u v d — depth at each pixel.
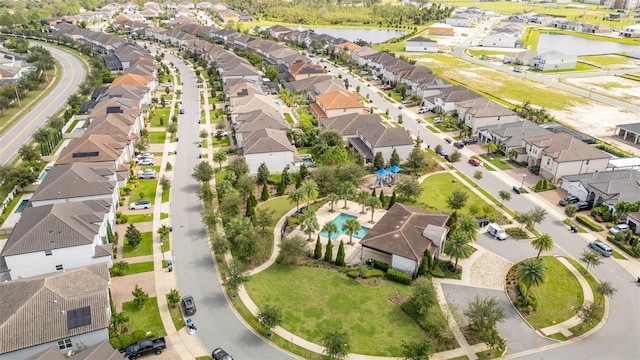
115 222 91.19
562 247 85.50
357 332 64.00
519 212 97.38
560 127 138.75
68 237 73.75
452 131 146.75
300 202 100.25
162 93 181.50
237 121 137.38
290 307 68.75
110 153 107.38
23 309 58.19
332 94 158.50
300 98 171.25
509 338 63.84
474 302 66.50
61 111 159.25
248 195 99.44
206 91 185.75
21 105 165.50
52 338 56.91
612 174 103.56
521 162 121.69
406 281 74.19
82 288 62.91
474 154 128.62
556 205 100.81
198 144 132.50
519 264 79.81
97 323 59.12
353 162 111.31
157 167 117.44
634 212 91.50
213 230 89.56
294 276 76.06
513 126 132.50
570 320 67.38
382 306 69.25
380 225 83.62
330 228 80.69
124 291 71.69
